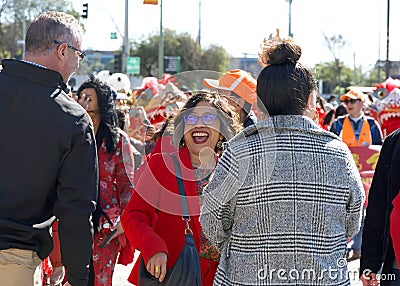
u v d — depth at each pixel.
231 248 3.11
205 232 3.15
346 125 9.18
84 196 3.40
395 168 3.85
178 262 3.61
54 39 3.52
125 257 5.13
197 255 3.64
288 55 3.16
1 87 3.44
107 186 4.96
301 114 3.15
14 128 3.39
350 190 3.08
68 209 3.37
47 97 3.43
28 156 3.37
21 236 3.36
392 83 10.95
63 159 3.41
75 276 3.44
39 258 3.48
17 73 3.46
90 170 3.45
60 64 3.55
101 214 4.88
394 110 10.35
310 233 3.01
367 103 11.70
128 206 3.80
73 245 3.38
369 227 4.03
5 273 3.37
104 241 4.93
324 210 3.02
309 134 3.09
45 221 3.47
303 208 3.00
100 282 4.94
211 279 3.79
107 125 5.01
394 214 3.55
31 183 3.38
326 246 3.02
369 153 8.95
